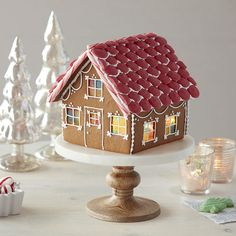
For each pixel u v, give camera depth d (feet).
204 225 5.43
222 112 10.13
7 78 6.54
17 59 6.50
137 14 9.70
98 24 9.67
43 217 5.52
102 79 5.24
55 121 6.79
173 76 5.62
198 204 5.78
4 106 6.52
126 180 5.56
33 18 9.58
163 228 5.37
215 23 9.83
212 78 9.99
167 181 6.29
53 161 6.72
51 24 6.81
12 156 6.59
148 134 5.46
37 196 5.90
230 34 9.87
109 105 5.34
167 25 9.77
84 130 5.50
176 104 5.65
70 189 6.06
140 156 5.27
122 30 9.71
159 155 5.32
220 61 9.95
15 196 5.49
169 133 5.66
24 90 6.52
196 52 9.89
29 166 6.49
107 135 5.39
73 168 6.56
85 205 5.74
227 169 6.26
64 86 5.50
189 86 5.71
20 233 5.25
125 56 5.42
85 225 5.40
